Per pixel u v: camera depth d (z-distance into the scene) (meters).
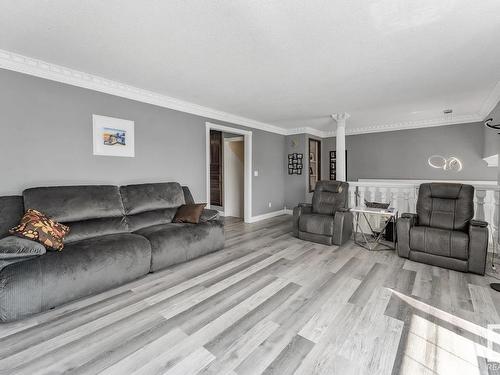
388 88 3.56
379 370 1.46
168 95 3.87
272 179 6.40
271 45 2.38
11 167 2.61
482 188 3.45
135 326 1.89
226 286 2.52
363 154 6.65
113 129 3.37
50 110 2.84
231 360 1.55
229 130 5.12
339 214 3.78
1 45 2.38
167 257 2.92
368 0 1.75
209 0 1.75
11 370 1.48
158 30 2.13
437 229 3.09
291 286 2.51
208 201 4.67
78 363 1.53
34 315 2.03
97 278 2.33
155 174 3.87
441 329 1.83
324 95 3.86
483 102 4.25
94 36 2.22
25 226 2.19
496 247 3.39
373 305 2.16
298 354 1.59
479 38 2.24
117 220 3.02
